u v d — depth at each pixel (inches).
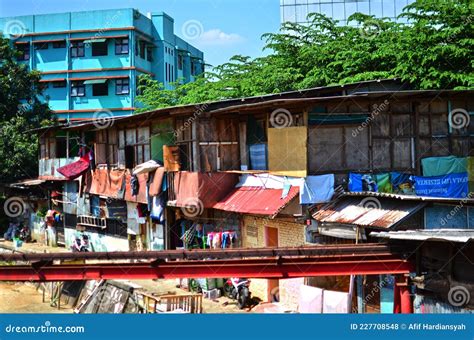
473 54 866.1
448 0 923.4
